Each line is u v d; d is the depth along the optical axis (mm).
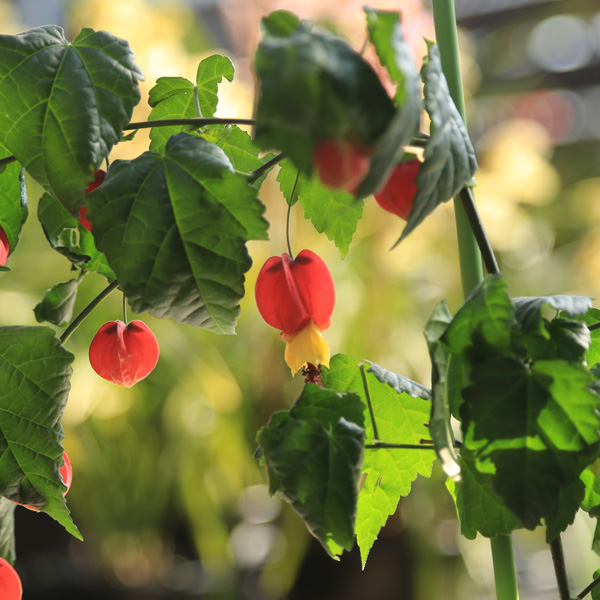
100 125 766
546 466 744
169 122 777
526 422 744
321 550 1638
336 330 1634
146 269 761
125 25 1647
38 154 765
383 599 1604
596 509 776
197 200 760
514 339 752
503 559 815
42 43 771
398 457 823
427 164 725
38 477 793
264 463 781
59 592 1676
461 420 747
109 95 769
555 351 754
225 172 759
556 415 743
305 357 778
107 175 766
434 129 724
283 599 1646
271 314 786
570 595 783
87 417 1637
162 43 1651
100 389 1600
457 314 750
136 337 802
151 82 1572
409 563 1602
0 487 792
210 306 765
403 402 819
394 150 698
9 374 792
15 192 808
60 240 811
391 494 824
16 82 765
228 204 759
